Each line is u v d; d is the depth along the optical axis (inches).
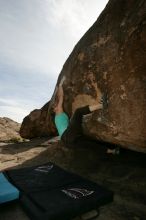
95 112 159.0
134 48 127.2
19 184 112.1
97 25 170.9
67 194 99.7
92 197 97.3
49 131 390.6
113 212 104.1
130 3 144.6
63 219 85.0
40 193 100.7
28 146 294.8
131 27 132.6
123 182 141.3
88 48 168.9
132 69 127.8
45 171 134.7
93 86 161.0
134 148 143.7
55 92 225.0
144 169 153.8
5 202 95.7
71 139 214.4
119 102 136.3
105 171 163.5
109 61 145.9
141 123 124.3
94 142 204.5
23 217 92.4
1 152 255.6
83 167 177.8
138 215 102.3
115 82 139.6
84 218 93.7
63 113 200.1
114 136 147.6
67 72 194.5
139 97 123.8
